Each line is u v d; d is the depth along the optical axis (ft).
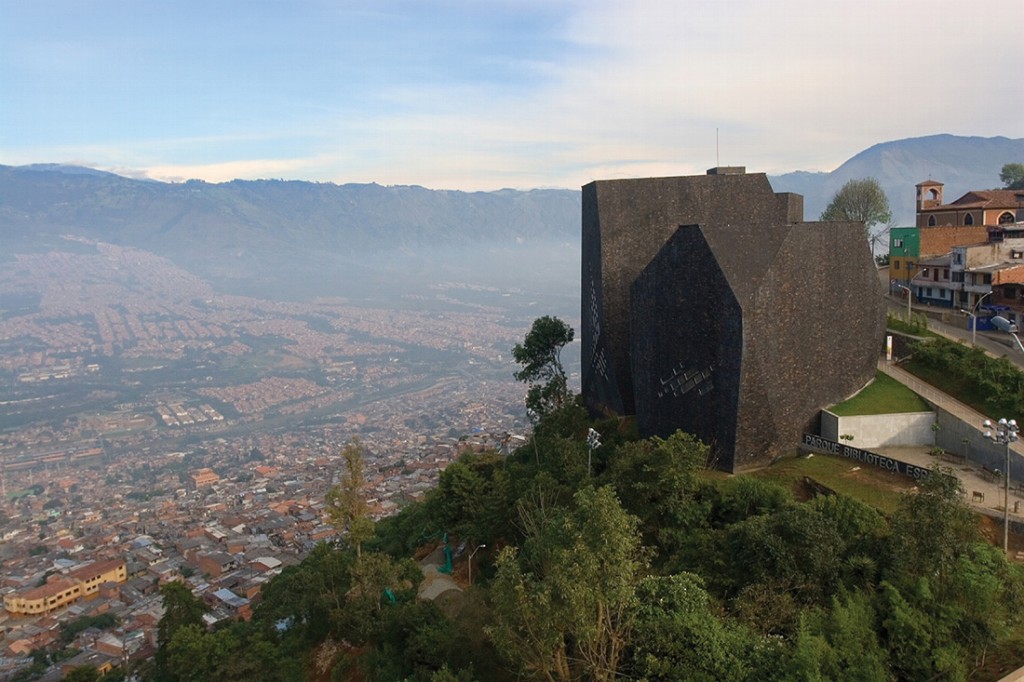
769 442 167.94
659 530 136.98
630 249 211.41
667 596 99.50
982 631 94.84
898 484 149.18
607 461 169.37
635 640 93.91
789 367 168.55
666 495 141.18
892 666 93.35
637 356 193.98
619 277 211.41
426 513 225.97
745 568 111.65
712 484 143.95
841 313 179.11
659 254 179.52
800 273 168.45
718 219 213.46
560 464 176.76
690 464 142.20
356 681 144.66
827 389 178.09
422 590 172.86
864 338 186.39
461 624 127.13
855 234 181.27
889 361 208.74
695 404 173.58
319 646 164.04
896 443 171.22
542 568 103.86
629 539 87.35
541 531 131.95
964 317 232.32
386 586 160.56
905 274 290.76
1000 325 207.41
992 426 125.80
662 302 180.34
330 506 195.72
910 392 184.24
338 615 154.61
